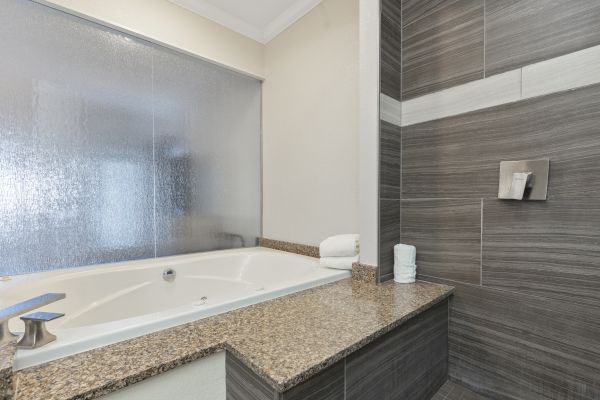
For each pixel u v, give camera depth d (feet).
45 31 4.80
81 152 5.14
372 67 4.37
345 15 5.73
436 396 3.86
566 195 3.19
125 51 5.61
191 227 6.55
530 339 3.47
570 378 3.18
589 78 3.04
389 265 4.53
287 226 7.01
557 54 3.25
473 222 3.94
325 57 6.10
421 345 3.61
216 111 6.94
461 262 4.07
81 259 5.16
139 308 5.33
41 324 2.24
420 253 4.52
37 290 4.26
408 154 4.65
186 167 6.46
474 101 3.91
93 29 5.25
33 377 1.95
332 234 5.99
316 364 2.17
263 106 7.73
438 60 4.28
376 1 4.33
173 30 6.11
